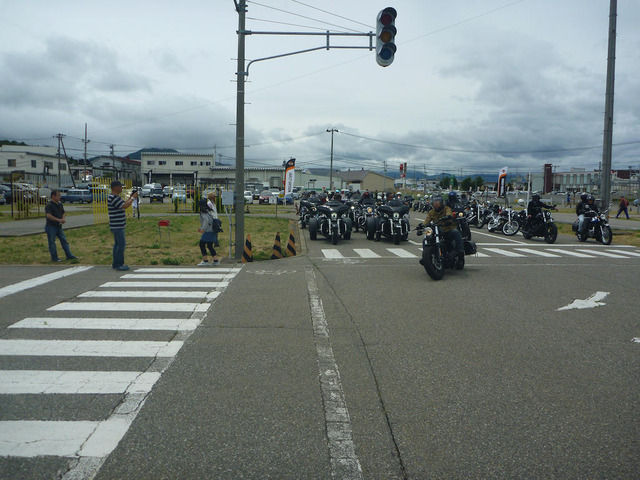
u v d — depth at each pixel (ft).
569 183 334.44
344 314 23.77
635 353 18.15
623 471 10.52
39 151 276.21
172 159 298.15
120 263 36.86
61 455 11.08
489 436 12.00
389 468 10.63
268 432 12.15
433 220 34.50
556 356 17.79
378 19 39.04
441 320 22.70
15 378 15.61
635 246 54.49
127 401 13.91
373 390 14.74
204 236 39.19
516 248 52.11
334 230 55.88
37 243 53.57
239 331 20.90
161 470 10.52
